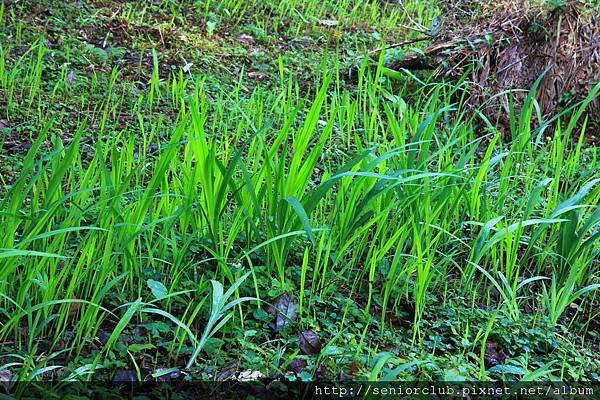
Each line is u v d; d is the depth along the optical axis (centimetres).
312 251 351
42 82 520
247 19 764
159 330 287
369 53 647
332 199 413
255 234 324
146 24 662
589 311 359
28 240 251
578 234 343
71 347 266
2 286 270
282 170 315
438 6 907
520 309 353
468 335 320
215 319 261
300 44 729
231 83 593
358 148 370
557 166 408
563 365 298
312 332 299
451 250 383
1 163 402
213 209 313
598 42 580
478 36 596
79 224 324
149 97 496
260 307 312
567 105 578
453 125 559
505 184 400
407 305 336
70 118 482
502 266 358
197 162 312
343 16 824
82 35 617
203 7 750
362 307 332
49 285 275
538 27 583
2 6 549
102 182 332
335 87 588
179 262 305
